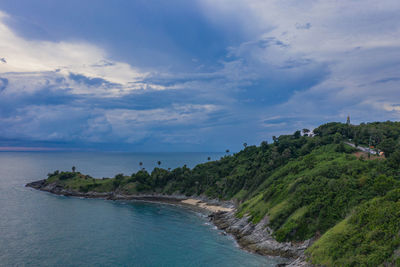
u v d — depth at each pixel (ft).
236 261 268.00
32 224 387.75
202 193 634.02
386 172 326.44
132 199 632.38
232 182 605.73
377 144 519.60
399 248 197.36
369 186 297.12
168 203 594.24
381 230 217.77
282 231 296.30
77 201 584.81
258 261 267.80
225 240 334.24
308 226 285.64
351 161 398.42
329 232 254.88
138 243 320.29
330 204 296.92
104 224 401.49
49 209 491.31
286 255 276.41
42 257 271.69
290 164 513.04
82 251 290.76
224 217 435.94
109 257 276.41
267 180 503.20
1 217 419.95
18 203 532.73
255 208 383.65
